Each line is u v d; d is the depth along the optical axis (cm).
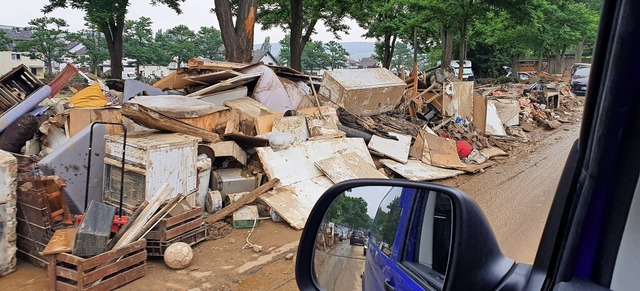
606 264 100
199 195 673
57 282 430
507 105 1536
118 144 594
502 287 126
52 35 4888
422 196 176
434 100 1380
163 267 502
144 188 571
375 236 196
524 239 496
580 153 102
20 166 571
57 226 508
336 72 1180
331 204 206
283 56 7238
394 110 1314
